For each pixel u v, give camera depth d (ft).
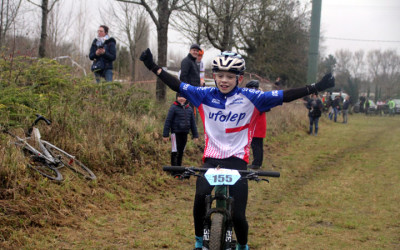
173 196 20.63
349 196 21.48
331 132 51.42
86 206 17.07
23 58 26.66
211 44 47.32
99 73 30.81
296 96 11.21
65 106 22.90
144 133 26.05
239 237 11.50
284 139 41.11
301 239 15.26
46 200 16.06
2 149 17.02
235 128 11.43
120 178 20.88
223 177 10.12
